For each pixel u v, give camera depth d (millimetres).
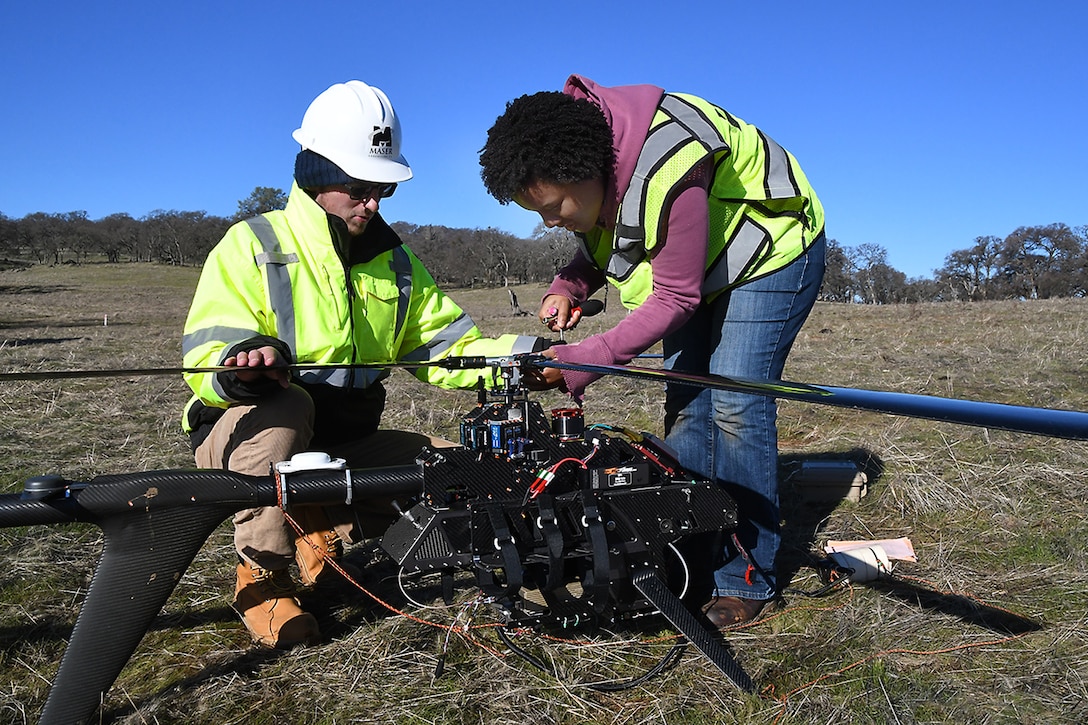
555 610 2596
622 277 3076
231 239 3090
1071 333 10203
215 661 2902
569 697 2662
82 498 2322
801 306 3111
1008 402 6504
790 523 4195
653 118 2799
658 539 2754
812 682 2709
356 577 3568
